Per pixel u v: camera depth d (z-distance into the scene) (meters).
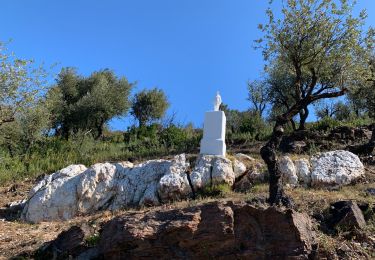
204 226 8.70
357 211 9.77
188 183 13.20
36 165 19.92
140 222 8.85
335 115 32.34
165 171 13.78
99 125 34.94
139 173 13.96
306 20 11.96
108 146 24.16
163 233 8.62
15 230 11.94
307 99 11.70
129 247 8.70
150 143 22.84
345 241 9.15
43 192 13.62
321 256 8.66
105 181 13.76
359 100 27.41
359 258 8.66
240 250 8.62
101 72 38.50
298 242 8.55
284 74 26.86
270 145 10.84
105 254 8.84
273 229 8.76
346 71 12.43
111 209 13.23
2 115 15.10
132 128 29.06
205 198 12.62
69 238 9.82
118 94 36.12
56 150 22.38
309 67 12.34
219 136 14.67
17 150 23.08
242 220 8.87
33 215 13.27
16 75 14.96
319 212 10.19
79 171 14.68
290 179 13.13
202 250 8.62
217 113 14.88
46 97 16.98
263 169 13.73
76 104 34.59
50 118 28.81
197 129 27.72
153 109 40.19
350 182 12.93
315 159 13.88
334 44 12.01
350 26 11.95
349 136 19.14
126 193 13.51
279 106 29.72
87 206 13.36
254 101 32.41
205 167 13.59
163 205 12.55
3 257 9.84
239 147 21.25
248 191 12.85
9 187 17.20
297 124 27.00
